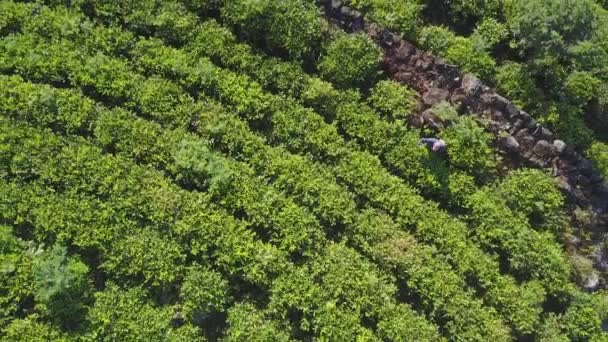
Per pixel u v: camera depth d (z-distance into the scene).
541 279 16.81
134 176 15.99
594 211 17.66
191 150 16.31
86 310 14.91
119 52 17.22
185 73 17.08
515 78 18.06
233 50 17.48
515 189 17.33
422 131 17.61
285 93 17.50
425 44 18.27
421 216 16.78
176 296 15.64
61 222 15.23
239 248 15.75
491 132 17.72
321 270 15.98
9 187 15.32
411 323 15.90
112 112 16.50
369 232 16.48
